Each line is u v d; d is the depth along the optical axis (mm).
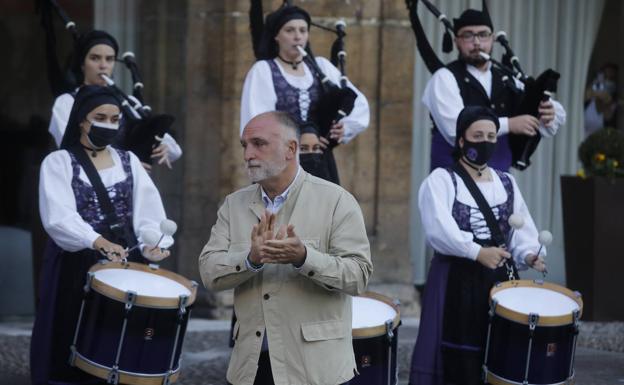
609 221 19953
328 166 14922
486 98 15477
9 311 20125
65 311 12523
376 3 19500
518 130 15180
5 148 22047
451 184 13398
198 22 19219
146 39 19875
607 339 18359
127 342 11469
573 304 12883
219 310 18922
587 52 22812
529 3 22328
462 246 13102
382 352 11984
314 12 19109
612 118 23078
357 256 9602
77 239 12188
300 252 9195
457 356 13305
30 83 22188
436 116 15469
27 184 21828
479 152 13359
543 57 22516
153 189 12898
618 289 20078
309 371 9445
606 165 20078
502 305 12711
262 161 9484
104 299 11484
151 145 14719
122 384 11688
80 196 12469
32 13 22219
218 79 19109
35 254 19109
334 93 14742
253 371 9516
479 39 15445
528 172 22500
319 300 9555
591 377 15555
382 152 19734
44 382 12586
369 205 19766
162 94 19656
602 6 22906
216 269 9555
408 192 19938
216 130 19141
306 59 15180
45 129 22188
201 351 16625
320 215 9664
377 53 19594
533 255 13422
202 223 19266
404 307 19781
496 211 13461
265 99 14906
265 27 15133
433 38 21328
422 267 21328
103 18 20234
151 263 12727
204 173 19266
